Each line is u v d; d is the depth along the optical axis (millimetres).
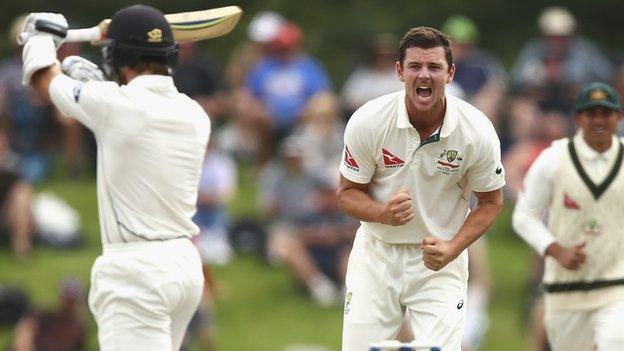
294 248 55656
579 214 32938
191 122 28016
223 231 58938
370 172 27406
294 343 51781
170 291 27469
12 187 57969
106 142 27453
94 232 61375
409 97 26281
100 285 27562
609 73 65312
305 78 63469
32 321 48031
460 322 27750
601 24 85875
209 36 30266
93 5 84125
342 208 27531
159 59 27938
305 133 59469
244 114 64375
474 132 26703
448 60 26219
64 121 66250
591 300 33156
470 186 27578
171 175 27672
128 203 27484
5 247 57875
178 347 28578
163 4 84688
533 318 48344
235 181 65250
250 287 56625
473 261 51562
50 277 55812
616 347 32625
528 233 33250
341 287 55375
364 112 26953
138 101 27469
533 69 62219
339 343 51688
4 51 81250
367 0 84875
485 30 85125
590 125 32656
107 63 28141
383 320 27984
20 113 64750
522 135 59656
